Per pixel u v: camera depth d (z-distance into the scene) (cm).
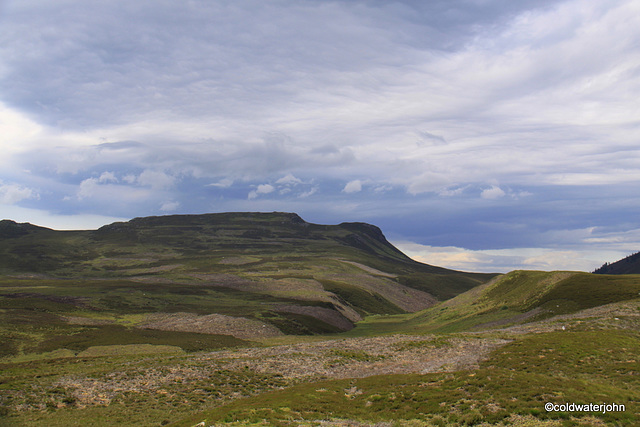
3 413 4681
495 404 3772
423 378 5006
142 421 4575
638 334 6975
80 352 8894
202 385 5769
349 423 3788
